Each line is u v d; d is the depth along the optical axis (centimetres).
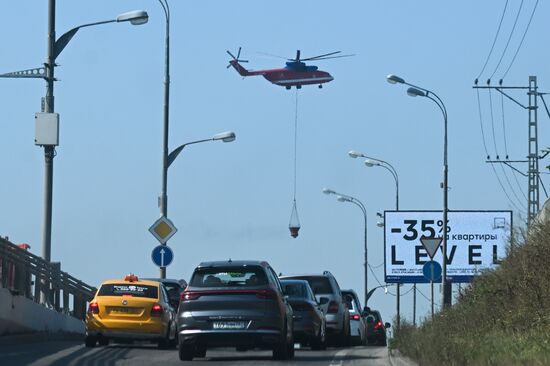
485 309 7650
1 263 7856
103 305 7981
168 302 8375
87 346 8006
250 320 6262
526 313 6900
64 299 10062
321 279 9212
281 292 6606
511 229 8638
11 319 7906
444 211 11356
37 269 8862
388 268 15650
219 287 6331
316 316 8038
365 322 12200
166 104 11106
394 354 6769
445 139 11331
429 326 7431
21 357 6138
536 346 5016
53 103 8844
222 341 6275
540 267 7419
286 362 6356
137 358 6569
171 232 10262
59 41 8850
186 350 6394
